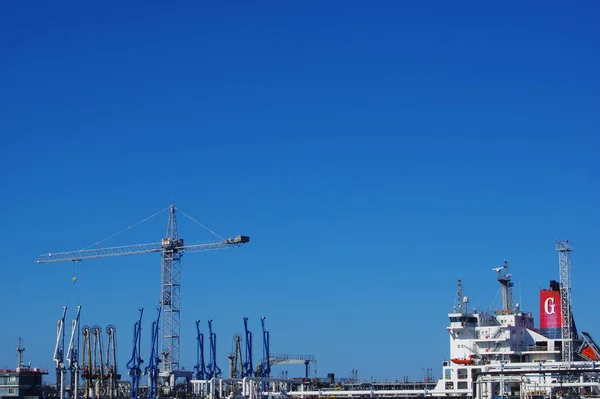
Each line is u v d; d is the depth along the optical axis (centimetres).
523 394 19488
